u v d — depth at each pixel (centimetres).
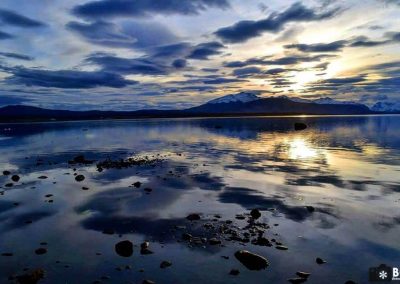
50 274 1098
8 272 1116
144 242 1327
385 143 5206
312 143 5359
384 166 3036
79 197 2059
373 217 1619
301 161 3406
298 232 1440
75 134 8412
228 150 4522
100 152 4528
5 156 4200
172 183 2428
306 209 1752
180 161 3538
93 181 2539
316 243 1329
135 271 1117
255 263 1148
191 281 1053
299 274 1087
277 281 1051
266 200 1936
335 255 1224
